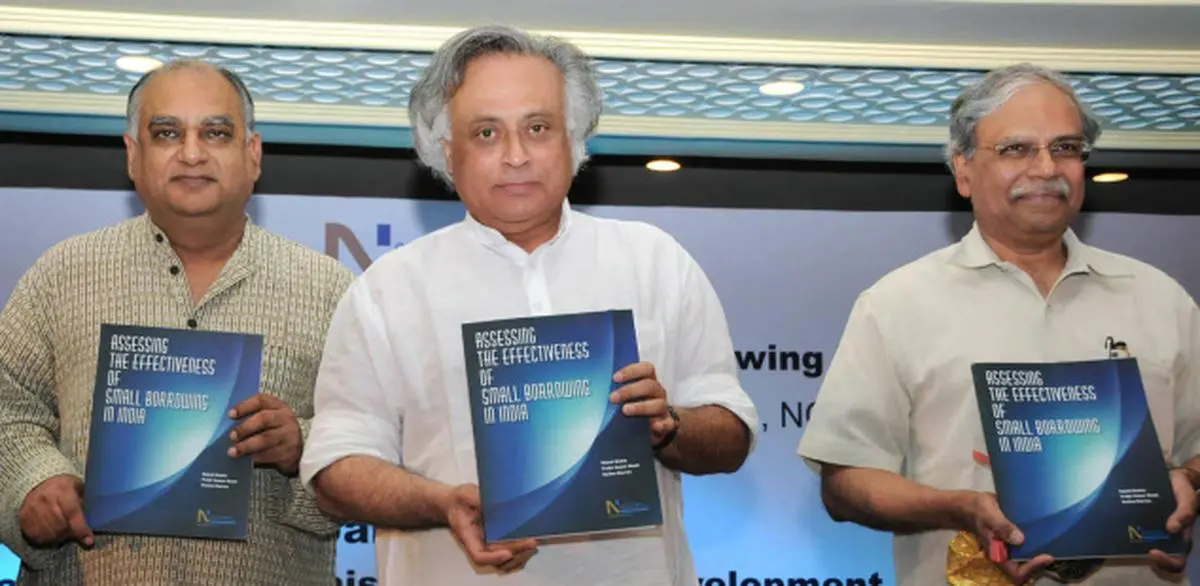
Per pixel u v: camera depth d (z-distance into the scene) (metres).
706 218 4.66
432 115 2.21
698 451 2.12
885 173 4.75
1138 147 4.64
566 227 2.22
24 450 2.48
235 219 2.64
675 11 3.75
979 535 2.33
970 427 2.53
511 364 2.02
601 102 2.26
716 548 4.40
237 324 2.59
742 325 4.59
